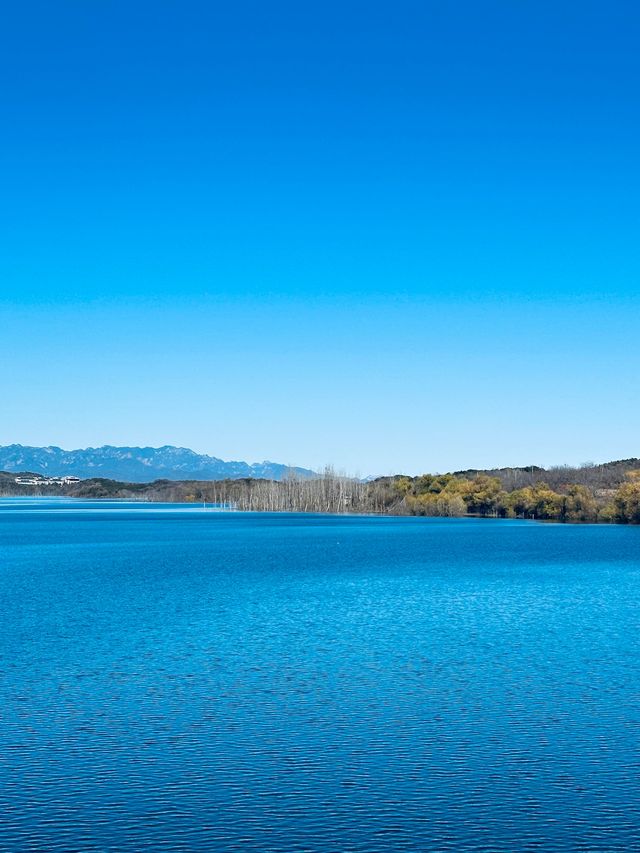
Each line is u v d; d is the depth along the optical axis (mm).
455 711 35969
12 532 191500
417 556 119688
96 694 38438
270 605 67688
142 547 141625
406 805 26281
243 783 27891
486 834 24391
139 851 23328
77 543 153000
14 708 36250
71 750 30938
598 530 192750
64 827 24719
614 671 43375
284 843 23812
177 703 37031
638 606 67812
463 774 28734
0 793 27094
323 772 28891
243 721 34438
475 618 61031
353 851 23391
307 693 38750
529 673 42844
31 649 48844
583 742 31984
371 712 35781
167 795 26984
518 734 32906
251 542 153875
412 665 44719
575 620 60281
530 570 98750
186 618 60562
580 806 26250
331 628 56281
